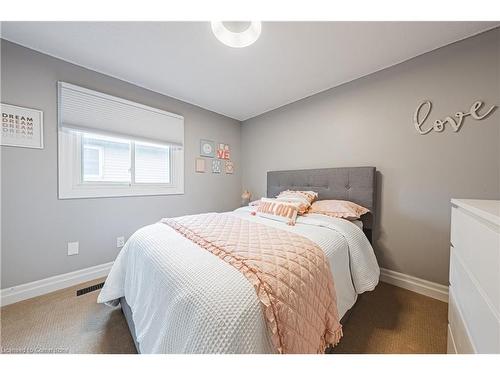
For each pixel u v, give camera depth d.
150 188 2.46
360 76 2.09
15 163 1.63
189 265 0.86
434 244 1.72
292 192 2.26
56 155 1.82
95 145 2.10
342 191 2.16
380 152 2.00
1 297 1.58
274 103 2.80
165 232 1.33
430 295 1.73
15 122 1.62
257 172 3.26
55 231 1.82
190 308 0.68
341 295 1.18
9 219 1.62
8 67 1.58
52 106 1.78
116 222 2.20
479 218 0.72
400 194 1.88
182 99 2.68
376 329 1.34
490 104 1.47
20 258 1.66
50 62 1.76
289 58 1.79
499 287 0.55
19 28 1.45
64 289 1.83
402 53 1.72
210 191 3.08
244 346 0.60
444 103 1.64
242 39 1.44
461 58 1.56
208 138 3.04
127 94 2.23
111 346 1.19
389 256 1.96
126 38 1.55
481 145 1.51
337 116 2.30
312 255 1.01
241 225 1.54
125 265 1.36
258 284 0.72
